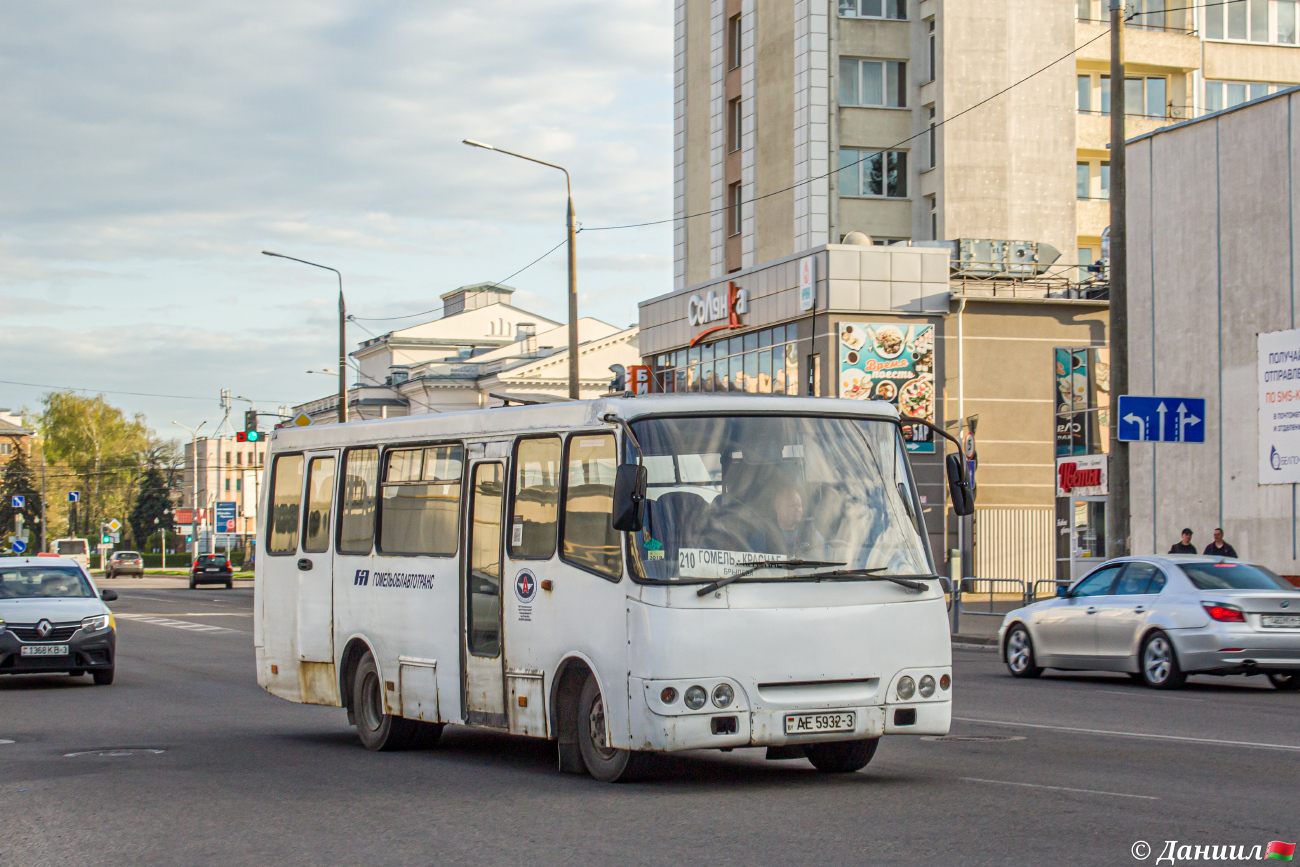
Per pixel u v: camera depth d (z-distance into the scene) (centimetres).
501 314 9981
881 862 690
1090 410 3569
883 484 980
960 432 3947
